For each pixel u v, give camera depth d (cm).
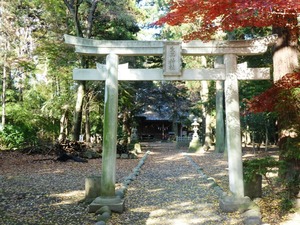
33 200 659
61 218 533
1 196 690
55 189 774
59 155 1370
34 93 2189
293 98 538
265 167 561
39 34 1900
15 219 526
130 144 1964
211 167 1183
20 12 1870
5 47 1817
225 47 589
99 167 1163
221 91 1856
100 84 1778
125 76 596
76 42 588
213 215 553
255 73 588
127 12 1602
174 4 507
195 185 836
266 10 435
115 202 572
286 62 610
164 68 582
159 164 1307
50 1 1600
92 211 566
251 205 559
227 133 589
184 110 2636
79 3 1548
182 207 612
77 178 930
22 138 1698
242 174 579
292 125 558
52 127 2067
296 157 531
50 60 1809
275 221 496
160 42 586
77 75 595
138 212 577
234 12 478
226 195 619
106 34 1759
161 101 2412
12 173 999
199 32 561
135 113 2534
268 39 580
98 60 1694
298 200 535
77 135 1633
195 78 591
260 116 1714
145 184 854
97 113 2192
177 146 2373
